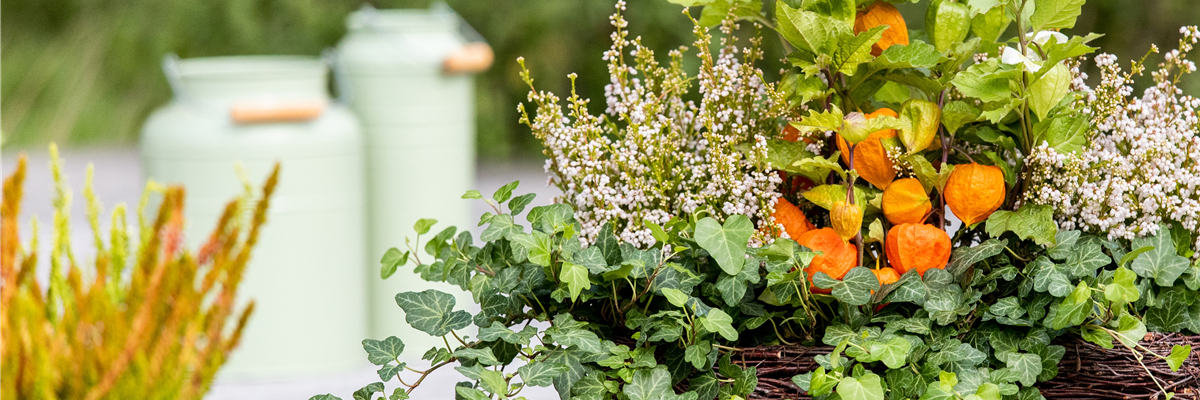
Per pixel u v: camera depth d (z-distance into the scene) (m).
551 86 8.30
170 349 0.85
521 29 8.10
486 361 1.04
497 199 1.18
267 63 2.50
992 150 1.18
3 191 0.87
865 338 1.04
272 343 2.50
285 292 2.48
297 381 2.54
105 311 0.85
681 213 1.21
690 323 1.05
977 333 1.08
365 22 2.59
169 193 0.86
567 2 7.97
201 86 2.30
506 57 8.33
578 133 1.16
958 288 1.05
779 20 1.08
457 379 2.60
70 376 0.83
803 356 1.08
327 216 2.47
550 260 1.08
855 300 1.02
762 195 1.11
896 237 1.09
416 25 2.60
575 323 1.06
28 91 9.07
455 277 1.15
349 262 2.56
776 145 1.13
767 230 1.14
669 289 1.03
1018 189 1.13
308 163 2.39
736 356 1.10
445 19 2.65
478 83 8.30
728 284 1.04
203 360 0.87
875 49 1.14
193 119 2.28
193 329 0.85
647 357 1.05
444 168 2.66
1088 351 1.08
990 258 1.13
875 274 1.07
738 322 1.11
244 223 0.92
